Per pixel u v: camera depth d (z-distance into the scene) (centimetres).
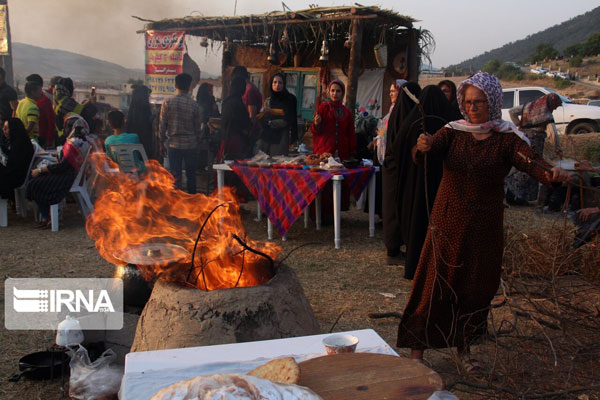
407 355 330
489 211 273
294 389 119
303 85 1204
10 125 659
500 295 418
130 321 314
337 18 936
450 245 277
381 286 466
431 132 430
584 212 458
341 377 151
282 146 796
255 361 172
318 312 403
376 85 1142
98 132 841
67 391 281
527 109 820
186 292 251
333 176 576
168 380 160
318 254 569
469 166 269
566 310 364
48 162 689
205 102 1056
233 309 244
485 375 287
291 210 593
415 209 427
